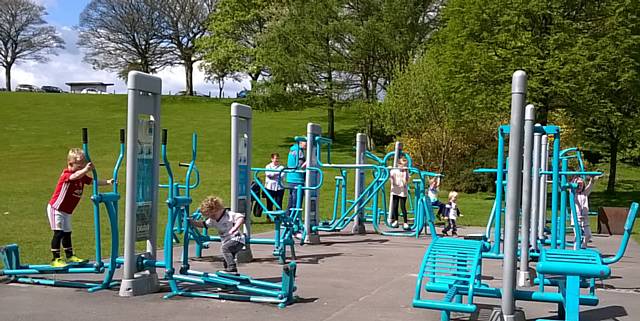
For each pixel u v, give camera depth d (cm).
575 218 931
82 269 767
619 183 3691
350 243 1327
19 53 8769
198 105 6694
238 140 995
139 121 745
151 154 770
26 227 1420
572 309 577
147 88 749
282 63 4216
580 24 2581
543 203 1086
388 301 731
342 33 4016
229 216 805
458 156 3088
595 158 4250
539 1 2473
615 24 2456
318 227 1353
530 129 786
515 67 2497
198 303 699
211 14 6469
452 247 639
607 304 751
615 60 2439
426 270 629
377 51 4022
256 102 4544
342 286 820
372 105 3956
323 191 2681
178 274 803
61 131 4897
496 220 815
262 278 864
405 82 3297
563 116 2881
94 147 4191
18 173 3072
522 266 834
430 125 3159
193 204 2106
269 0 5569
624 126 2723
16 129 4944
